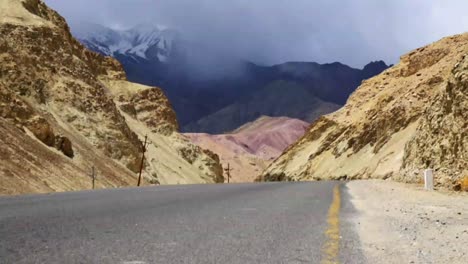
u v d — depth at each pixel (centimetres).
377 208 1480
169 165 12338
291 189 2608
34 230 736
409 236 842
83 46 14900
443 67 13025
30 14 10069
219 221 951
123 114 13625
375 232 891
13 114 5872
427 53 16425
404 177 4194
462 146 3081
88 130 8700
